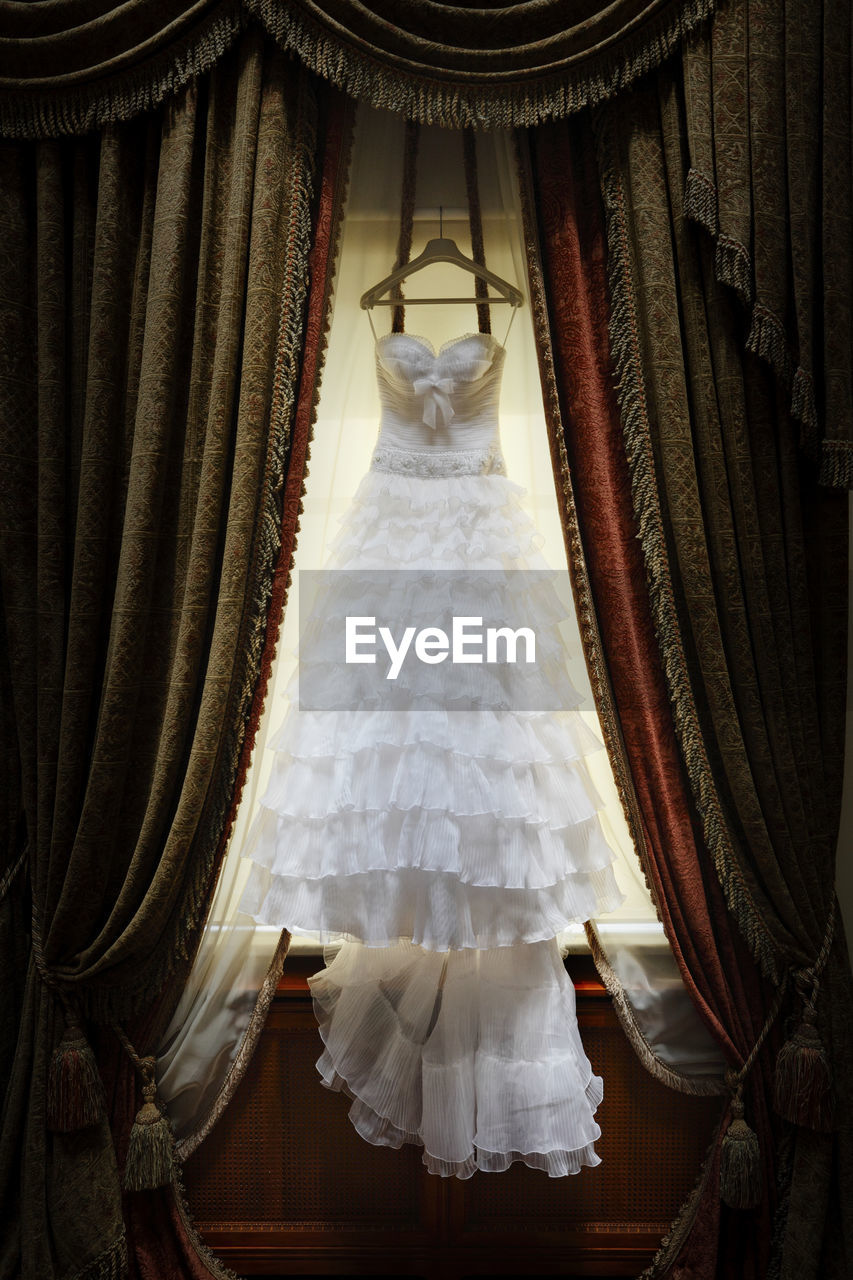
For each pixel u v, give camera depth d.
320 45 1.20
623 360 1.27
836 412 1.22
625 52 1.21
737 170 1.20
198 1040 1.35
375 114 1.42
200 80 1.28
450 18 1.22
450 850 1.13
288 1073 1.39
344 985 1.28
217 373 1.24
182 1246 1.31
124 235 1.29
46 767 1.30
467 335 1.35
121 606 1.25
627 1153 1.39
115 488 1.31
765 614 1.26
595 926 1.36
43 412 1.29
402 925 1.16
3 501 1.30
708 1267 1.25
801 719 1.29
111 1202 1.24
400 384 1.37
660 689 1.31
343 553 1.31
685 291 1.26
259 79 1.24
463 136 1.37
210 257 1.27
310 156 1.27
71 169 1.32
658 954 1.38
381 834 1.16
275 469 1.26
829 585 1.29
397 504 1.32
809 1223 1.21
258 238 1.23
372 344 1.47
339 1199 1.40
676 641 1.28
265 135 1.24
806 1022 1.24
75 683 1.27
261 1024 1.33
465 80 1.22
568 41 1.21
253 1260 1.39
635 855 1.44
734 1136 1.24
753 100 1.20
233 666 1.25
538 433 1.45
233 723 1.27
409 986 1.26
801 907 1.26
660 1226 1.38
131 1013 1.29
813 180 1.22
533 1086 1.15
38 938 1.28
